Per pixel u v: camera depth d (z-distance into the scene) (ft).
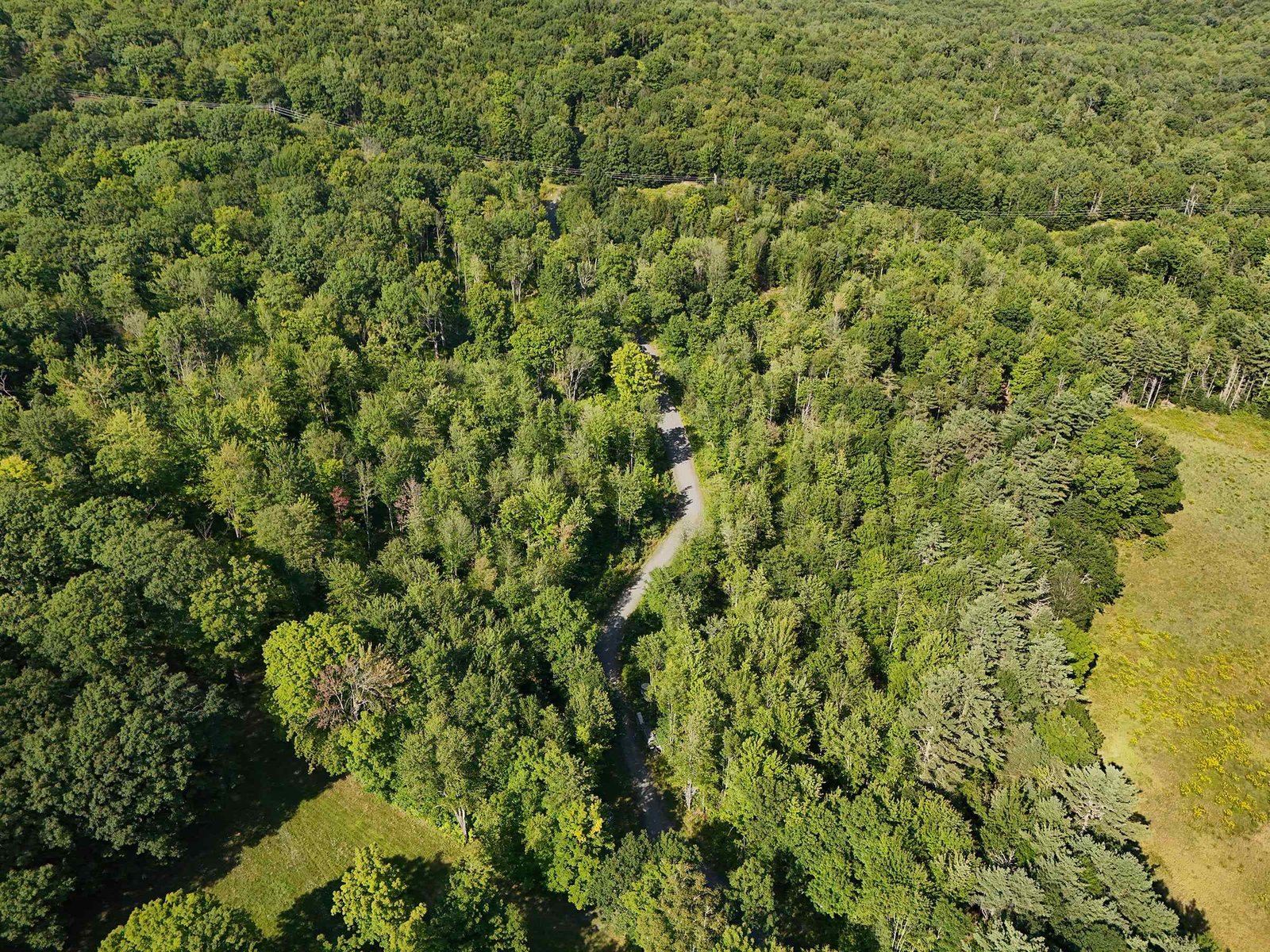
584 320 472.44
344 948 203.72
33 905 190.49
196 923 187.01
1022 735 248.32
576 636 297.53
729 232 581.94
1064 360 428.97
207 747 231.71
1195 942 208.23
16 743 210.38
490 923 211.00
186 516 315.58
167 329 383.45
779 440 440.86
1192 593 334.24
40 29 651.25
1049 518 344.90
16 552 255.70
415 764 234.58
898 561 323.98
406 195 574.15
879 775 244.83
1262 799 268.41
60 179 491.31
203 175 552.00
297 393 385.50
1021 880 210.38
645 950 200.54
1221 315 461.37
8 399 346.54
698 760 258.57
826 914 238.68
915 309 477.77
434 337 469.57
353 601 275.80
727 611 319.06
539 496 351.46
